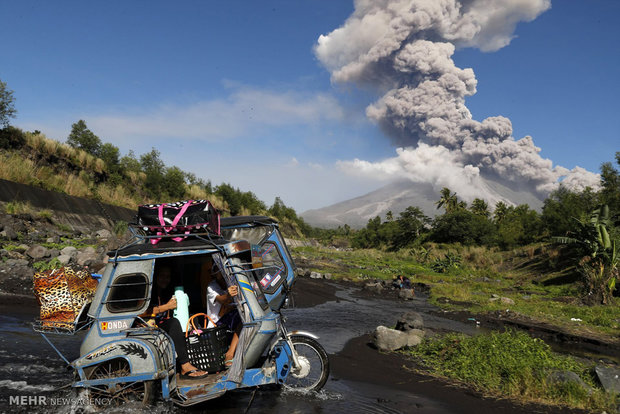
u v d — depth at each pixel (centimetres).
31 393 477
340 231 16088
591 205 3991
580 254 2264
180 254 475
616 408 547
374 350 858
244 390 539
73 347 691
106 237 2120
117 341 448
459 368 703
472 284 2677
